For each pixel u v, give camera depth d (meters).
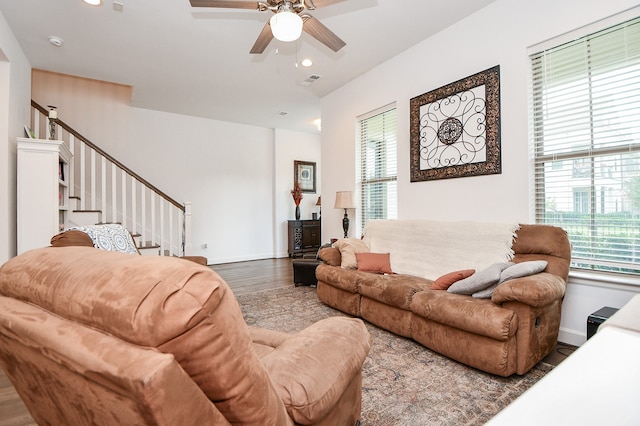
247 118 6.50
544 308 2.04
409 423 1.60
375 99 4.28
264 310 3.42
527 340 1.95
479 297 2.24
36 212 3.15
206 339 0.53
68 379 0.60
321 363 1.00
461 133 3.21
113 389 0.51
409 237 3.40
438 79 3.45
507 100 2.85
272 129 7.38
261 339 1.56
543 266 2.21
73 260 0.71
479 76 3.04
